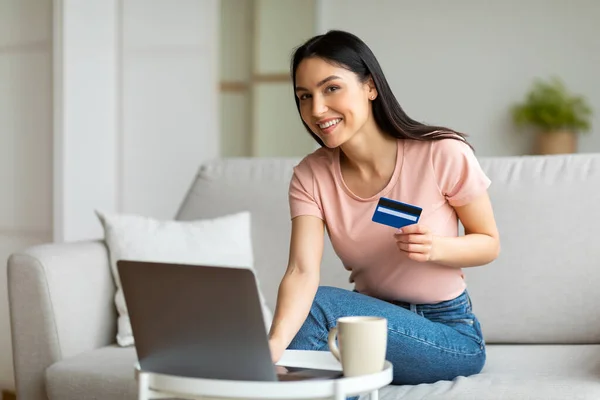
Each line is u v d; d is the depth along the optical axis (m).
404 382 2.11
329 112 1.96
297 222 2.17
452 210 2.14
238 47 7.14
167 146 4.88
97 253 2.71
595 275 2.49
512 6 6.30
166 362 1.65
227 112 7.21
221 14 7.18
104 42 4.67
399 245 1.91
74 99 4.44
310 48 1.95
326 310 1.99
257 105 7.10
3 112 4.51
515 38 6.30
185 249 2.76
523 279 2.54
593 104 6.14
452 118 6.47
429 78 6.50
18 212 4.48
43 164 4.41
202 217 2.99
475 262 2.05
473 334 2.15
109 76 4.72
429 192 2.09
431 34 6.48
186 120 4.86
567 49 6.19
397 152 2.11
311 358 1.83
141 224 2.79
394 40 6.57
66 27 4.36
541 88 6.20
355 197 2.13
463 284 2.19
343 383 1.51
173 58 4.88
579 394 1.87
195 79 4.84
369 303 2.02
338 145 2.02
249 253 2.84
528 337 2.53
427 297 2.15
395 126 2.07
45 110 4.39
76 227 4.46
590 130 6.17
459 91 6.44
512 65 6.31
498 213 2.62
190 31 4.85
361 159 2.11
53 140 4.36
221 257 2.78
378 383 1.58
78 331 2.54
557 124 6.09
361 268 2.19
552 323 2.50
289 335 1.91
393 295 2.18
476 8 6.37
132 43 4.80
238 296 1.52
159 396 1.60
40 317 2.46
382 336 1.60
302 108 2.01
